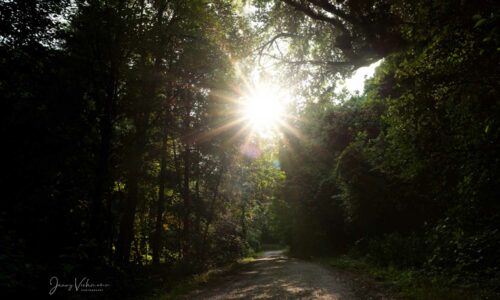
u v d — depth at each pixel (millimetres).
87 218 13680
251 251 48031
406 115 9484
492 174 7852
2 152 11000
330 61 14625
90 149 14336
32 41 12695
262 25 15055
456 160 8820
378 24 10320
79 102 13828
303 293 10688
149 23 15000
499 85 7145
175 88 19312
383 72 13578
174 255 22656
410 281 11039
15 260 8031
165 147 20156
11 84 12031
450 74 7887
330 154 31906
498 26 5383
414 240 15688
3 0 12133
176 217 23859
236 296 10820
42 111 12289
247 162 26719
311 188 34156
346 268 18594
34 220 10711
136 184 17438
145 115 16922
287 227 42312
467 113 7953
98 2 13930
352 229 27625
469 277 9797
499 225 8914
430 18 7137
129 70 14992
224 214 26922
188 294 12109
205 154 23031
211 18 16094
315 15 12141
